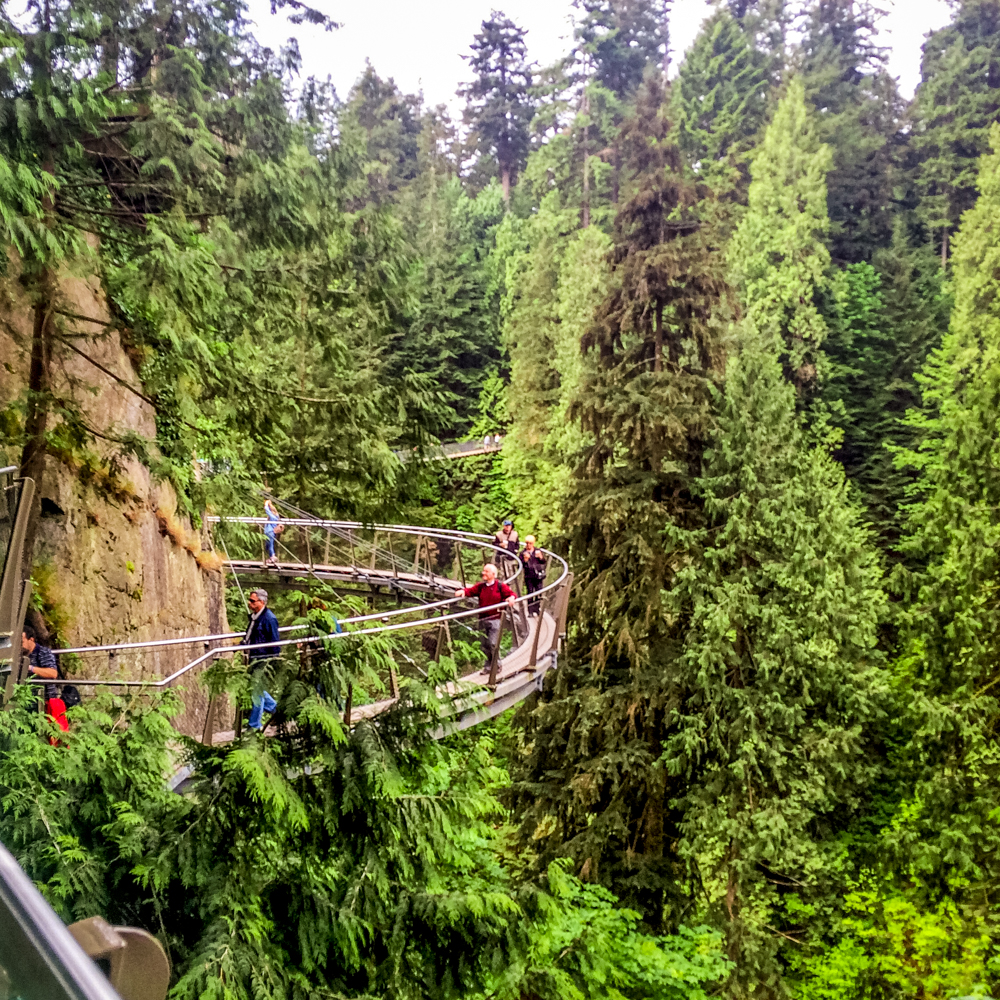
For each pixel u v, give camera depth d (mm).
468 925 5277
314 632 5234
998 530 20016
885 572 34250
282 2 9164
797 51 62844
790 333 40094
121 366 12898
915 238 54875
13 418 9344
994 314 36875
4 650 5133
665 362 17938
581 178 58812
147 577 12961
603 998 5953
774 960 17281
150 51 8422
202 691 13852
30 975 809
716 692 17094
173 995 4109
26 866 4562
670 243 17406
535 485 42875
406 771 5527
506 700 11930
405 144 76750
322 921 4953
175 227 7945
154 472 9750
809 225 42312
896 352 42250
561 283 46062
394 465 10328
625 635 16969
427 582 21125
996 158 41469
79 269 7590
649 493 17391
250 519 19078
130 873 4742
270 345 11562
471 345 49969
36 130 6992
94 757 5301
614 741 17062
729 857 17922
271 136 9406
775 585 18047
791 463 19156
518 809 17859
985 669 19922
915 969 17188
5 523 5082
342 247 10633
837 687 18812
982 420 21531
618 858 16906
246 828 4801
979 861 18672
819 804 18812
